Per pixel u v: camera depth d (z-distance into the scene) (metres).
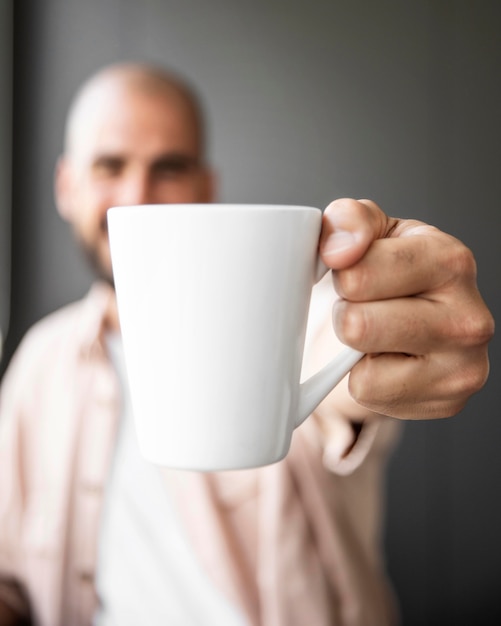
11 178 1.98
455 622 1.98
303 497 1.24
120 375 1.39
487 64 1.94
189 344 0.37
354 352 0.42
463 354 0.43
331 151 1.95
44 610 1.36
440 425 1.98
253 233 0.36
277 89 1.95
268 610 1.22
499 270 1.96
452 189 1.95
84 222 1.58
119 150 1.54
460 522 1.98
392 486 1.97
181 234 0.36
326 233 0.40
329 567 1.25
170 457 0.39
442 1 1.93
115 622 1.31
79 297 1.99
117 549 1.32
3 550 1.40
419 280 0.41
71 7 1.98
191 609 1.26
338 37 1.94
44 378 1.45
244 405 0.38
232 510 1.25
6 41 1.95
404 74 1.94
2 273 1.95
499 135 1.95
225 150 1.96
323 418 0.68
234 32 1.95
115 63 1.97
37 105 1.98
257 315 0.37
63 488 1.37
